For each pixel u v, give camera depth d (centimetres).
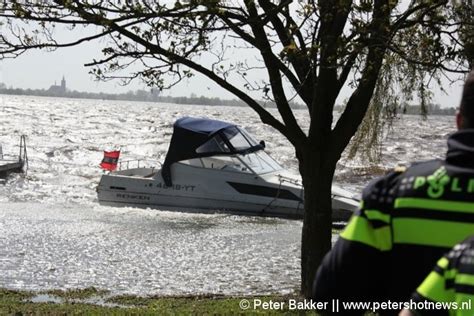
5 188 3136
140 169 2775
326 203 1076
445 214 272
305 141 1059
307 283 1084
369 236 285
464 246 252
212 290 1295
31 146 5659
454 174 274
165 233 1945
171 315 974
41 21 950
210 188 2433
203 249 1717
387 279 285
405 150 6269
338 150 1052
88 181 3550
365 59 1003
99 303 1138
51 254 1598
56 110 14288
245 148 2481
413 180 282
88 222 2106
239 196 2406
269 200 2377
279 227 2134
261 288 1314
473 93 278
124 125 9475
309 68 1007
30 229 1941
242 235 1947
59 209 2430
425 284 259
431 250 273
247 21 958
